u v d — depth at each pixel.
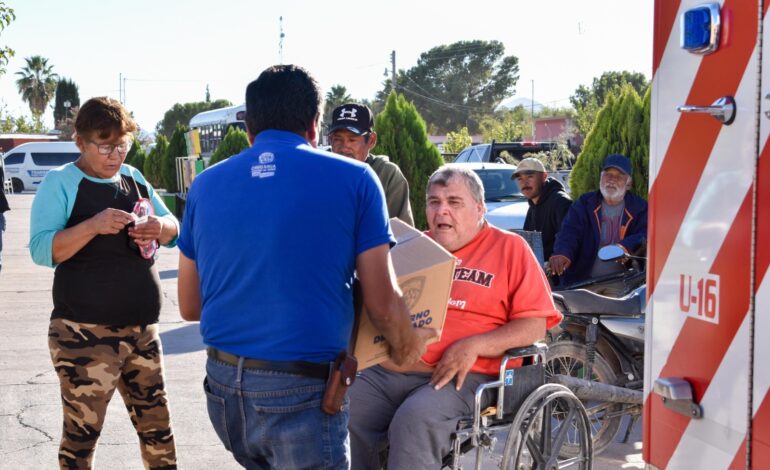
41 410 6.11
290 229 2.60
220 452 5.31
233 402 2.69
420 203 11.84
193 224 2.87
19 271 13.73
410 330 2.78
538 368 3.85
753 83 2.24
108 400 3.71
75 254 3.61
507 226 10.83
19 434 5.61
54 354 3.66
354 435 3.79
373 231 2.65
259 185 2.65
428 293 3.18
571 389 4.60
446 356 3.62
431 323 3.21
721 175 2.37
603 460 5.32
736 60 2.31
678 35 2.56
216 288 2.72
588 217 6.73
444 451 3.60
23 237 19.38
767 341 2.20
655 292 2.69
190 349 8.12
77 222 3.65
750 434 2.26
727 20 2.34
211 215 2.72
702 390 2.46
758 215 2.22
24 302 10.73
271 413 2.62
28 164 41.47
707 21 2.36
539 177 7.72
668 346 2.62
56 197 3.63
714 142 2.40
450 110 91.38
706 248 2.44
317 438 2.62
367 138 5.21
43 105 84.00
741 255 2.29
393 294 2.68
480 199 3.92
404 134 11.81
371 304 2.67
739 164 2.30
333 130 5.12
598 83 70.38
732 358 2.33
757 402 2.23
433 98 91.44
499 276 3.84
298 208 2.61
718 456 2.40
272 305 2.61
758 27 2.22
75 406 3.66
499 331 3.74
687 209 2.52
